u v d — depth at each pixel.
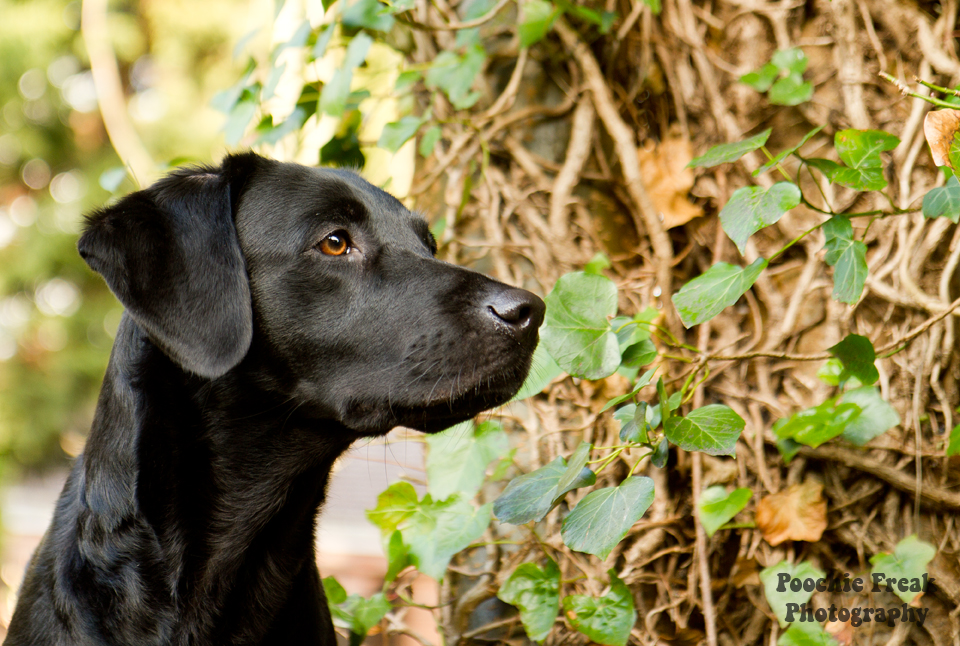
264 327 2.19
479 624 2.71
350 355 2.19
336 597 2.77
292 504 2.36
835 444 2.46
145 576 2.12
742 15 2.63
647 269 2.73
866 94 2.54
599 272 2.61
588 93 2.73
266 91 3.00
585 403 2.68
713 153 2.17
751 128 2.64
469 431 2.61
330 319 2.19
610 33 2.75
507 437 2.64
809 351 2.56
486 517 2.49
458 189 2.84
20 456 9.88
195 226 2.12
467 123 2.79
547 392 2.71
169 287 2.06
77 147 11.73
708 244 2.72
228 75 11.16
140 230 2.09
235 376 2.21
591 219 2.76
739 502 2.38
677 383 2.63
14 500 8.52
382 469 5.71
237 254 2.11
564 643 2.63
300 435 2.30
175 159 3.28
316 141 3.51
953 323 2.44
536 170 2.77
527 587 2.46
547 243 2.75
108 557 2.11
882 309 2.51
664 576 2.60
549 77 2.78
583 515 2.10
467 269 2.22
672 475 2.61
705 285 2.16
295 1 3.65
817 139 2.57
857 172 2.09
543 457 2.68
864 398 2.35
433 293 2.17
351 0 2.79
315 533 2.51
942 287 2.43
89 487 2.18
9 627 2.21
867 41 2.53
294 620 2.39
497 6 2.67
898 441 2.44
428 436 2.65
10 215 11.52
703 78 2.67
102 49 4.57
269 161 2.29
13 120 11.20
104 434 2.19
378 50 3.51
